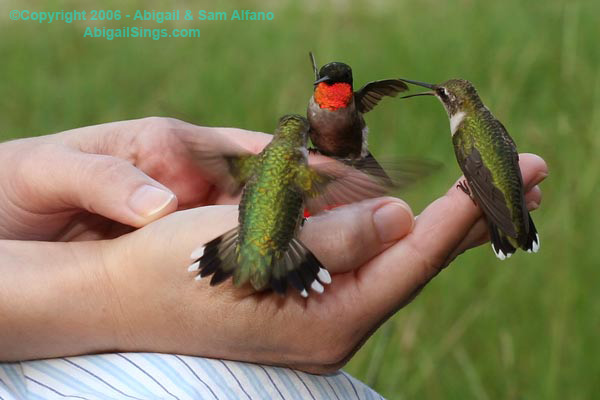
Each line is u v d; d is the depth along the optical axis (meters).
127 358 0.87
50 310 0.87
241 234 0.87
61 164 0.91
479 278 1.38
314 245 0.88
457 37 2.17
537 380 1.24
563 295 1.33
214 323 0.87
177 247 0.87
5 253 0.88
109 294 0.87
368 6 2.43
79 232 0.96
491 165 0.92
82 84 2.09
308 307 0.88
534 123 1.84
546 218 1.53
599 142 1.65
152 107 2.02
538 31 2.18
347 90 0.92
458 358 1.24
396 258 0.88
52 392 0.86
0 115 2.01
